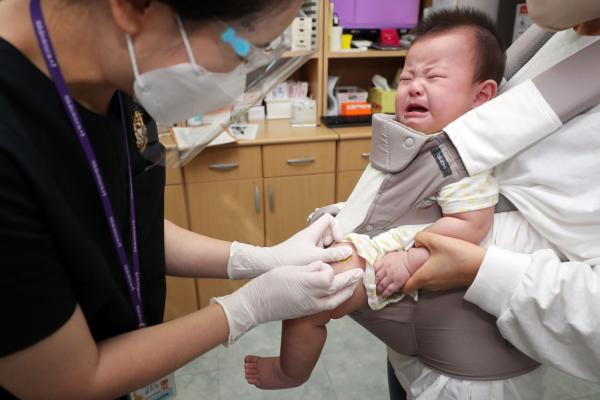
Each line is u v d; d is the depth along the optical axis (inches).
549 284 22.8
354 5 86.6
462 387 27.2
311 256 31.3
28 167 18.1
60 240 19.7
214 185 75.1
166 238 34.6
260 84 26.5
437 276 25.9
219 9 18.7
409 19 89.9
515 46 33.0
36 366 18.9
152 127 31.4
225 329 26.1
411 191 29.0
